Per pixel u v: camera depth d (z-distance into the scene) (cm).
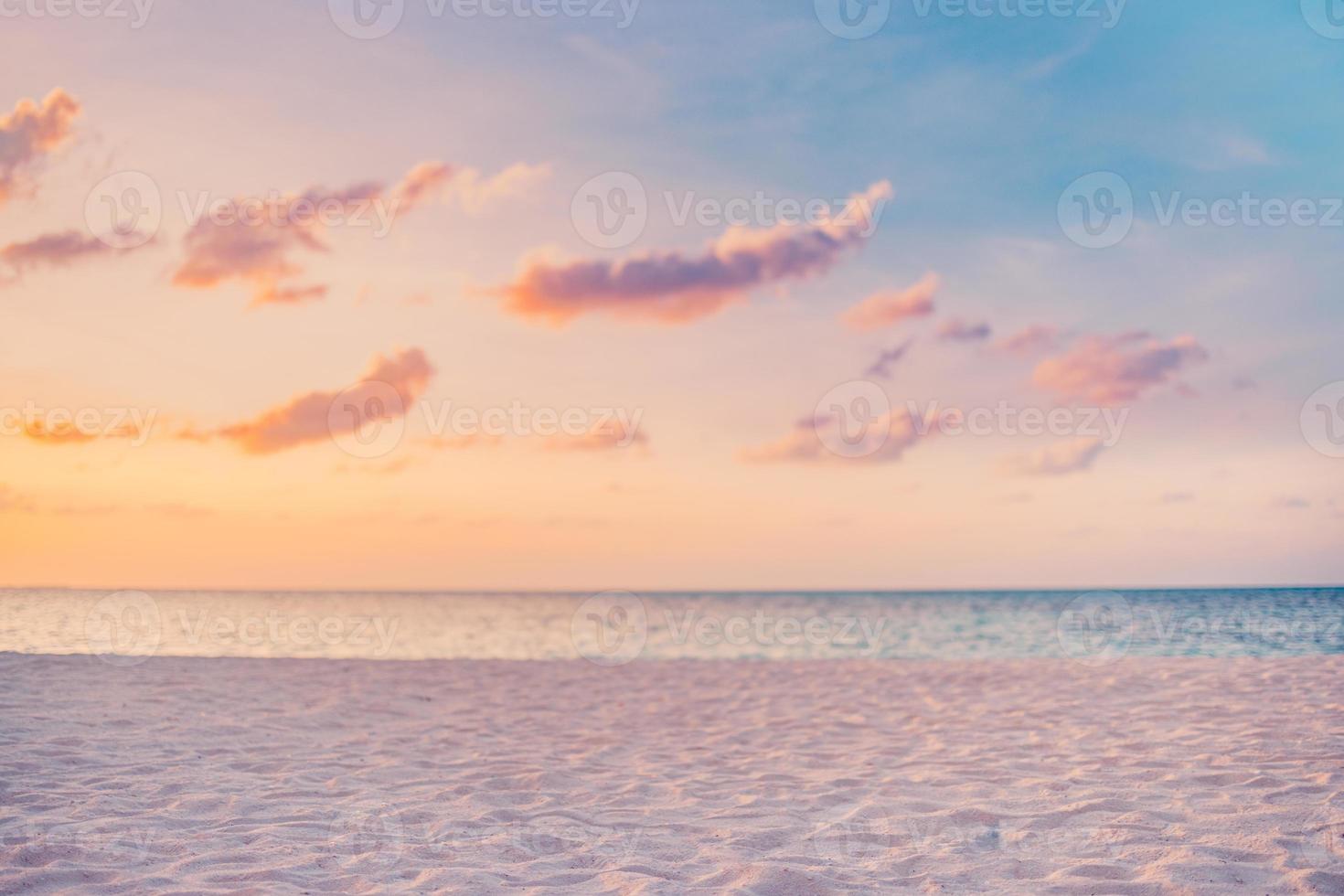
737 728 634
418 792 434
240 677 802
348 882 296
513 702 746
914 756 521
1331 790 400
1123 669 868
